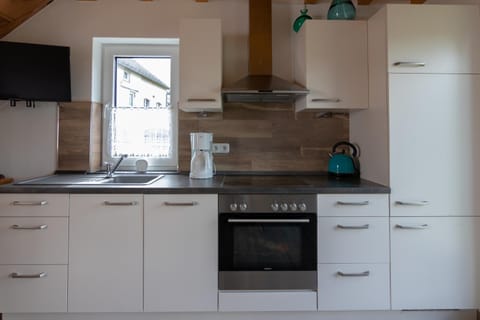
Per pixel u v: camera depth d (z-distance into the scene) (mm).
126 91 2605
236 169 2502
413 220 1856
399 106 1864
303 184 1967
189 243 1839
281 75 2477
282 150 2510
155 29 2426
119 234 1827
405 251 1851
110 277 1827
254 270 1852
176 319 1926
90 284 1825
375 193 1845
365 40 2123
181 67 2119
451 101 1869
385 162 1900
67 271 1820
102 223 1825
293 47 2461
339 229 1845
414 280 1854
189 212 1836
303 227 1844
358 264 1849
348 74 2113
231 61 2457
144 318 1919
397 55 1866
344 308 1852
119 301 1831
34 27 2393
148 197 1832
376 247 1847
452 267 1861
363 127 2232
